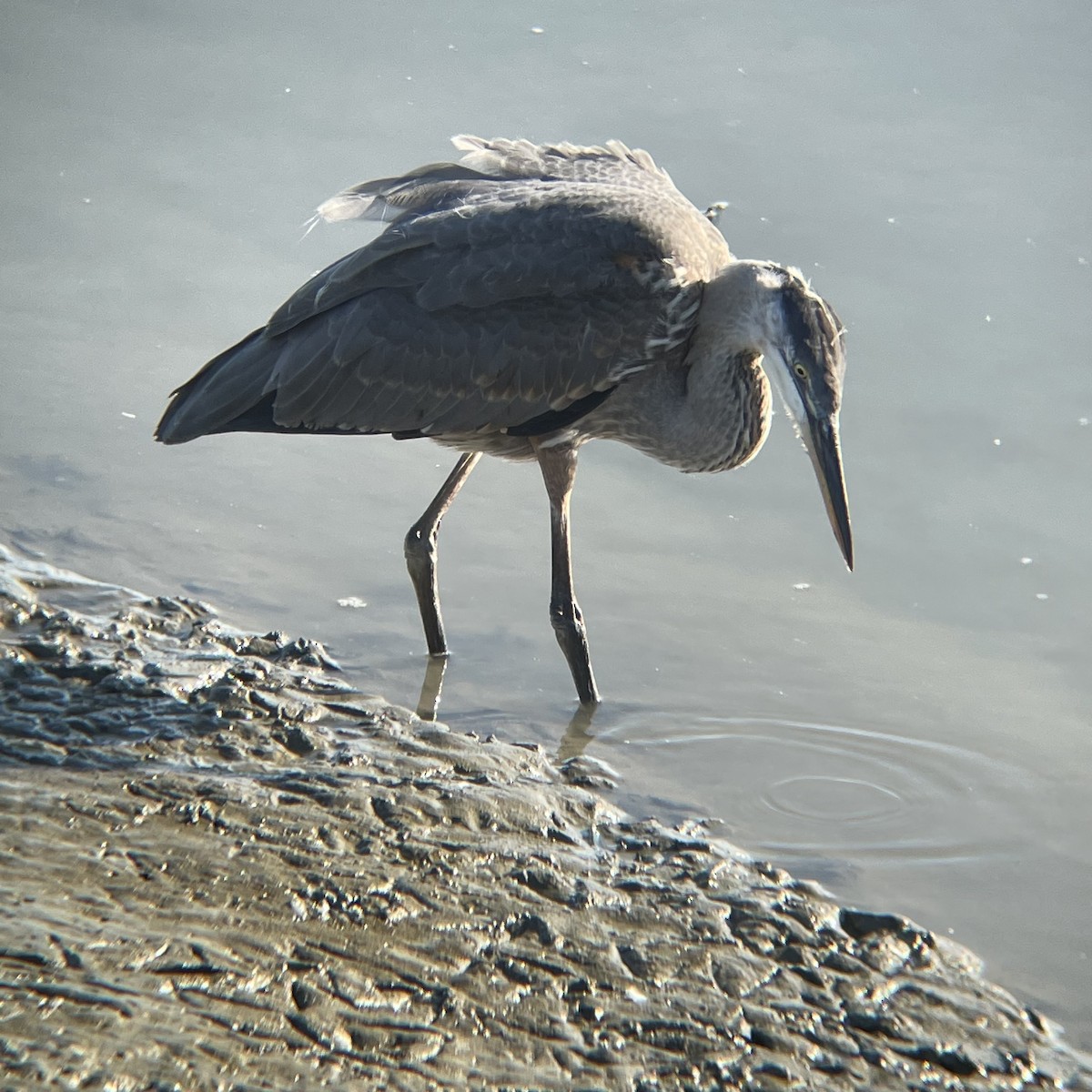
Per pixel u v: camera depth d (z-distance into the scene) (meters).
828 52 20.25
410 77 19.75
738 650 11.99
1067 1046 7.76
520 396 11.27
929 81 19.56
